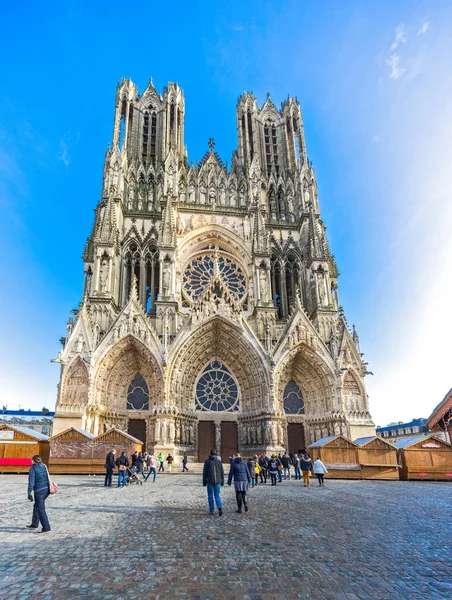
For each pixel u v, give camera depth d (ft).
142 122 233.55
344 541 39.42
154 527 45.03
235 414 170.71
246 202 213.87
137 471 101.65
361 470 118.11
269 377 162.50
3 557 33.35
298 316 174.19
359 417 162.81
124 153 209.97
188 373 168.86
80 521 48.03
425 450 118.11
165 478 115.75
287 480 117.08
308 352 170.81
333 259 217.56
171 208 189.98
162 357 160.04
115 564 31.89
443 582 28.60
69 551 35.22
